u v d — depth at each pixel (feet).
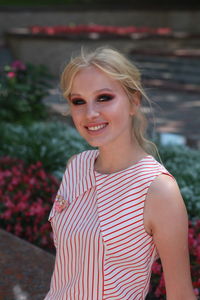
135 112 7.12
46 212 16.11
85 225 6.75
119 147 6.94
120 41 51.24
